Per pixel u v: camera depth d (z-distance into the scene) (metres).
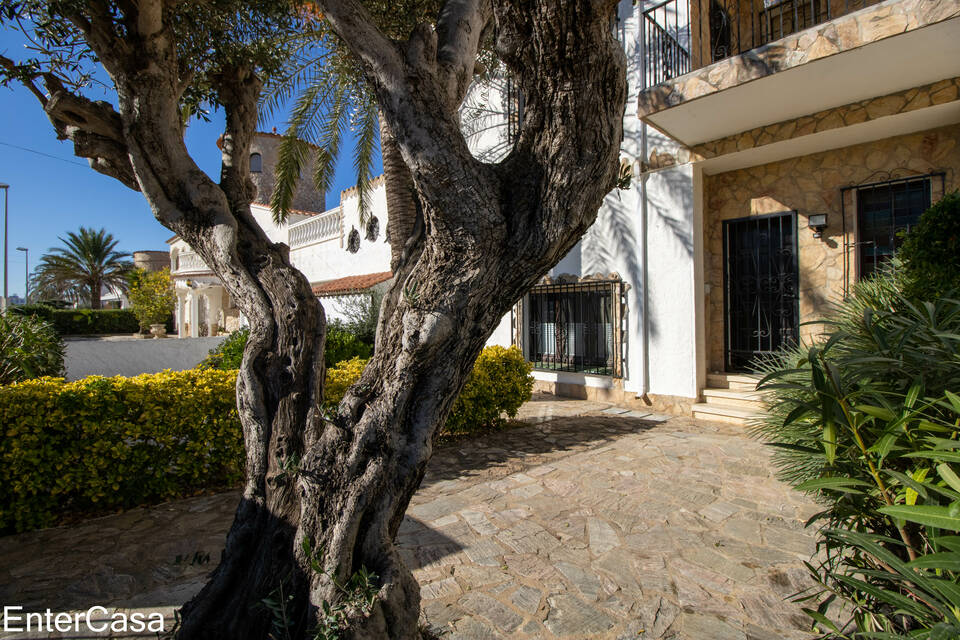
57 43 2.50
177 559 2.55
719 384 7.22
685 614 2.53
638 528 3.52
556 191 1.42
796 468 3.11
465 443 5.92
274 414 1.80
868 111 5.43
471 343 1.52
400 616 1.49
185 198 2.07
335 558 1.46
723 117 5.91
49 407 3.69
